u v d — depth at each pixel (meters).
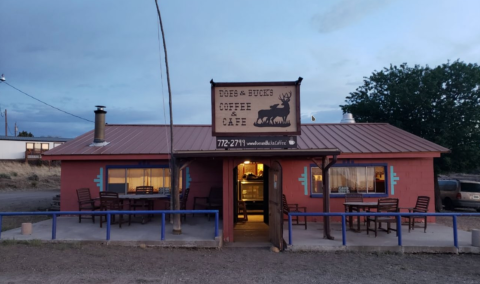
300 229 11.27
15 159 44.56
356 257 8.43
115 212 9.38
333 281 6.55
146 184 13.55
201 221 12.20
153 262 7.80
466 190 17.31
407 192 13.12
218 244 9.24
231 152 9.48
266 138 10.05
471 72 16.77
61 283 6.25
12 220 13.97
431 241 9.45
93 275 6.74
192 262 7.87
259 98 10.17
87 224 11.57
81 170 13.48
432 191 13.13
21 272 6.91
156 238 9.55
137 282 6.36
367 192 13.17
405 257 8.52
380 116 18.83
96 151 13.32
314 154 9.43
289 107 10.13
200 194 13.52
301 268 7.45
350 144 13.66
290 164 13.17
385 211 10.66
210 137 15.19
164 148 13.55
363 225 12.01
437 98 17.44
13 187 29.36
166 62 11.16
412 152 12.81
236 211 12.80
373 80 19.31
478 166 17.27
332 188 13.16
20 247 8.94
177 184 10.14
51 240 9.38
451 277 6.89
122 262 7.76
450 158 16.72
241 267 7.50
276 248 8.99
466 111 16.91
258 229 11.62
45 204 18.75
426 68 18.16
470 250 8.87
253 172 15.17
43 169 40.09
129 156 13.07
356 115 20.03
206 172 13.58
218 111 10.14
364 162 13.18
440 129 16.84
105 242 9.33
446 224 13.39
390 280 6.65
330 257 8.41
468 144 17.08
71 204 13.37
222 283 6.38
